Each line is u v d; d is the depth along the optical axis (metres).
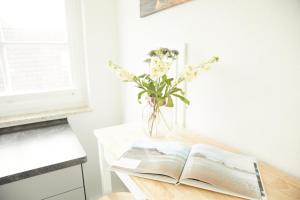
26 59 1.54
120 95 1.87
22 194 1.25
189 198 0.58
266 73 0.72
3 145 1.25
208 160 0.71
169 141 0.96
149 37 1.33
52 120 1.61
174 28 1.11
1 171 0.97
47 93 1.64
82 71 1.76
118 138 1.03
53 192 1.33
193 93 1.06
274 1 0.66
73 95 1.76
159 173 0.66
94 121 1.80
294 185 0.63
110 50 1.76
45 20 1.55
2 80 1.49
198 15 0.95
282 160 0.71
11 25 1.45
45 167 1.02
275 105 0.71
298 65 0.63
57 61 1.65
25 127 1.51
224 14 0.83
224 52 0.86
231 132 0.89
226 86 0.88
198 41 0.98
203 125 1.04
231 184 0.60
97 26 1.66
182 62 1.08
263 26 0.70
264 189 0.60
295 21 0.62
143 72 1.45
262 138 0.77
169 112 1.02
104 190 1.21
